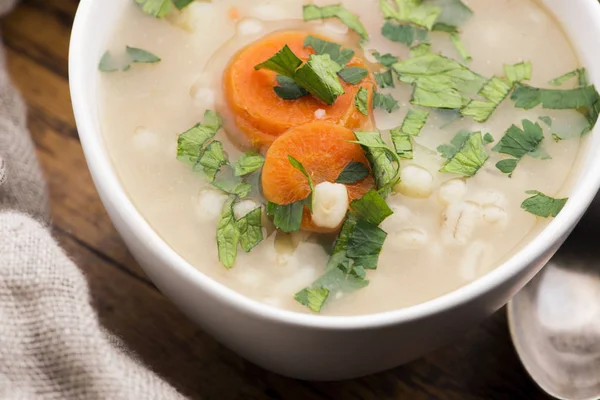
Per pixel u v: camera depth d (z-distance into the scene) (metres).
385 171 0.35
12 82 0.44
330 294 0.34
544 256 0.34
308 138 0.35
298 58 0.35
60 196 0.42
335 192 0.34
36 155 0.43
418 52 0.39
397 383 0.40
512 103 0.38
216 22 0.39
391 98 0.37
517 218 0.36
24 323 0.35
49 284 0.35
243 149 0.36
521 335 0.40
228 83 0.37
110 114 0.37
